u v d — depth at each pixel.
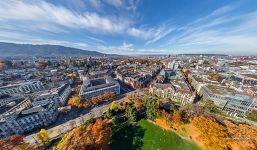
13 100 156.38
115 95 192.62
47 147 102.50
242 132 110.81
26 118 116.31
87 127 109.75
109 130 113.38
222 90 173.00
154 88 193.75
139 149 105.00
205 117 127.75
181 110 136.38
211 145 101.50
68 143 92.31
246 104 143.50
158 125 126.94
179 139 112.31
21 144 94.06
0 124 104.19
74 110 154.12
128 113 133.38
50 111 128.25
